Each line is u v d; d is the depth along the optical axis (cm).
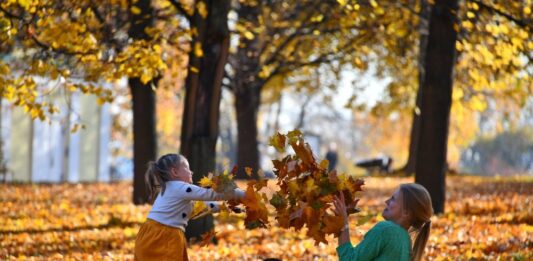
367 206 2005
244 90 3052
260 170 827
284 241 1422
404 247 713
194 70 1377
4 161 3753
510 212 1739
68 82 1440
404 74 2645
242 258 1236
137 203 2111
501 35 1698
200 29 1402
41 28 1495
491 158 10194
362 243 720
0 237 1491
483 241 1300
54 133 4162
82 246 1391
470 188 2547
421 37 2147
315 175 768
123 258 1247
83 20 1427
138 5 1770
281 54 2609
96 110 4519
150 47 1382
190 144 1397
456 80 1977
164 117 4300
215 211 906
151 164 914
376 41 2120
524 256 1133
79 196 2416
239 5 2558
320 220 761
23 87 1392
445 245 1277
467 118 4031
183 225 906
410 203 725
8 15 1366
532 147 10381
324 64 2712
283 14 2497
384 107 3175
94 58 1407
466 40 1766
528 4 1672
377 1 1856
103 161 4650
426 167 1719
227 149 8662
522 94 2406
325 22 2098
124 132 4803
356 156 10350
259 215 816
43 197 2364
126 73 1366
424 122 1720
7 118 3806
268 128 7750
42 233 1553
